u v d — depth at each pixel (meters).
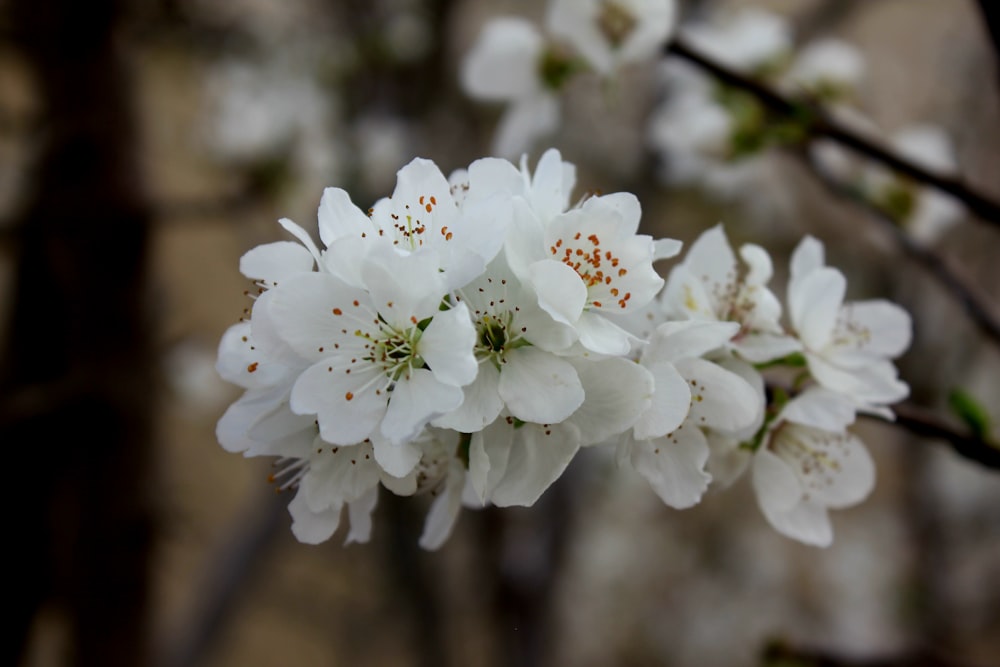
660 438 0.18
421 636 0.54
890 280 0.60
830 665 0.35
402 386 0.16
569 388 0.16
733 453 0.19
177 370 0.53
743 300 0.19
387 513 0.54
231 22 0.50
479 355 0.17
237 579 0.41
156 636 0.39
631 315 0.18
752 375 0.18
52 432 0.37
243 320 0.18
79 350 0.36
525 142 0.33
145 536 0.38
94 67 0.35
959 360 0.59
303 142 0.51
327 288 0.16
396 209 0.17
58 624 0.46
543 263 0.16
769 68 0.36
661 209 0.58
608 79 0.30
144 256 0.37
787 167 0.61
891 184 0.34
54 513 0.38
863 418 0.21
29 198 0.36
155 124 0.48
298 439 0.17
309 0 0.59
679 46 0.29
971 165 0.61
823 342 0.19
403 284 0.16
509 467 0.17
